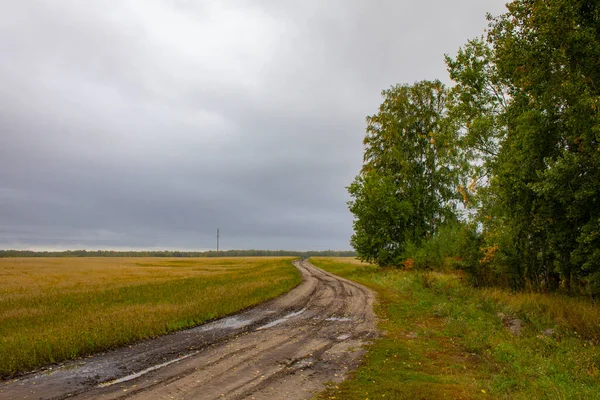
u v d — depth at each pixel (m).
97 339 10.09
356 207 39.06
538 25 13.31
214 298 18.23
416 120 35.72
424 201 36.31
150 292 22.23
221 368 8.14
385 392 6.66
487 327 11.85
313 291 23.48
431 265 29.28
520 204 15.55
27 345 9.31
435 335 11.36
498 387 6.90
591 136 12.45
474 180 20.86
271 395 6.56
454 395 6.53
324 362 8.60
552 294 15.40
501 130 18.52
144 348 9.89
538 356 8.73
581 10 13.22
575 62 13.32
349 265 64.62
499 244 17.41
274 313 15.54
